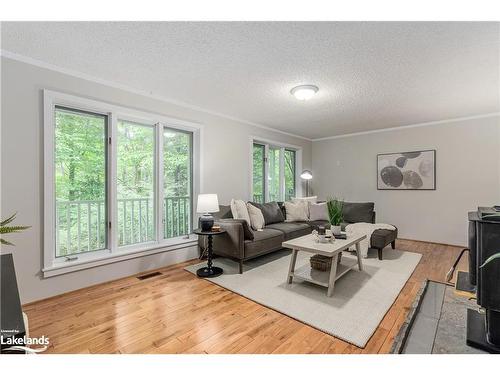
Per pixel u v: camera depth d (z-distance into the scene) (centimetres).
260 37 195
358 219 454
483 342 93
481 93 310
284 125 487
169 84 290
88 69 253
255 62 236
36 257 235
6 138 220
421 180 468
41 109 237
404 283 273
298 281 281
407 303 230
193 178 384
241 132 444
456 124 432
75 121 274
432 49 210
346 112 396
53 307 223
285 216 476
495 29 182
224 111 394
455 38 194
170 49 214
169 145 360
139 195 329
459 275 165
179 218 372
